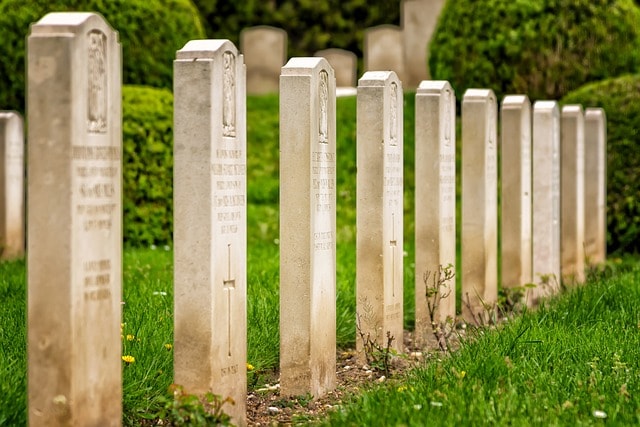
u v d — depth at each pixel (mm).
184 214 7965
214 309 8016
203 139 7883
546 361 9414
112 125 7117
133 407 8352
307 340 9633
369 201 11305
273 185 21109
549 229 15406
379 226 11297
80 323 6879
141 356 9070
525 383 8656
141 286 12719
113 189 7152
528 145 15258
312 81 9531
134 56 20531
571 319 11539
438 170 12648
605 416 7781
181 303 8008
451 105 13125
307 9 34781
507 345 9992
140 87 19422
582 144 16859
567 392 8531
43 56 6723
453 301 13266
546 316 11586
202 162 7898
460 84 22734
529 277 15461
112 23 20406
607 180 19703
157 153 18641
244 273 8492
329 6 34969
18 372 8109
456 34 22875
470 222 13969
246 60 28953
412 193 21062
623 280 13859
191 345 8008
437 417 7660
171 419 7984
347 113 22859
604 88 20062
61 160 6734
